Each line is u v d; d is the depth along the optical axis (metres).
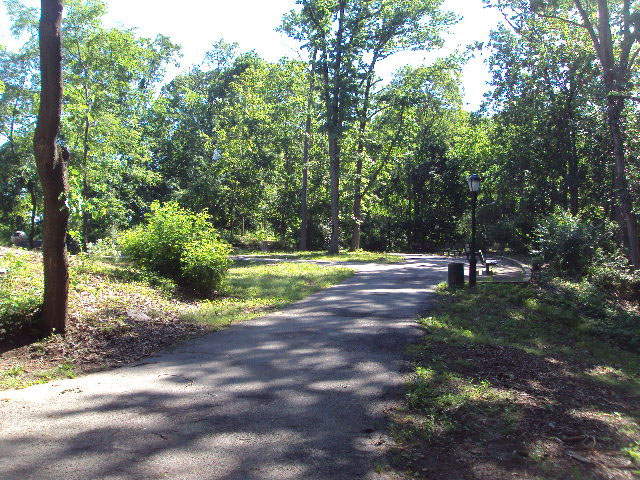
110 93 23.55
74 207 7.92
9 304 7.41
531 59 28.83
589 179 30.58
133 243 13.57
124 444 4.35
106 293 10.53
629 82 19.81
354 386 6.00
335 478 3.85
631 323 12.02
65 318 7.84
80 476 3.77
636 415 5.80
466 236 49.00
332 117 31.11
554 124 30.23
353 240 38.00
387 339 8.43
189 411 5.16
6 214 37.22
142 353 7.53
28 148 26.75
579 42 26.81
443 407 5.32
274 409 5.25
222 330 9.14
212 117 45.66
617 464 4.30
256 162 40.94
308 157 40.47
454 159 47.62
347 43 30.66
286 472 3.92
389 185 49.00
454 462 4.17
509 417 5.14
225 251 13.60
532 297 13.55
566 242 17.94
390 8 31.83
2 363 6.70
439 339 8.43
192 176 41.94
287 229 46.81
